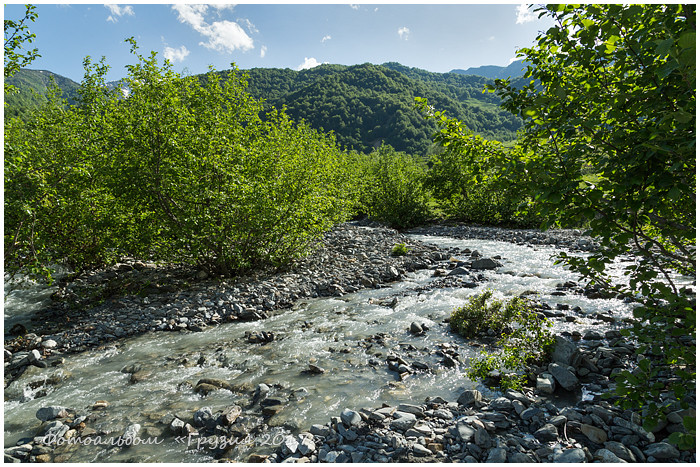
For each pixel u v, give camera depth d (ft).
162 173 39.11
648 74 12.42
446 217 119.55
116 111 41.68
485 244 76.33
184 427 19.61
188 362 28.12
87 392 24.22
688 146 10.41
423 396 22.07
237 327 35.40
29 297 44.04
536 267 53.67
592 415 18.12
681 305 13.43
